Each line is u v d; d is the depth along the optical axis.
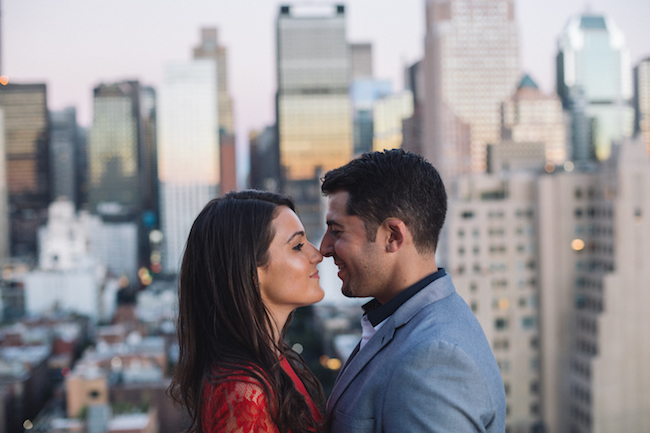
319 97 171.25
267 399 2.61
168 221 193.38
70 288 108.81
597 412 26.56
